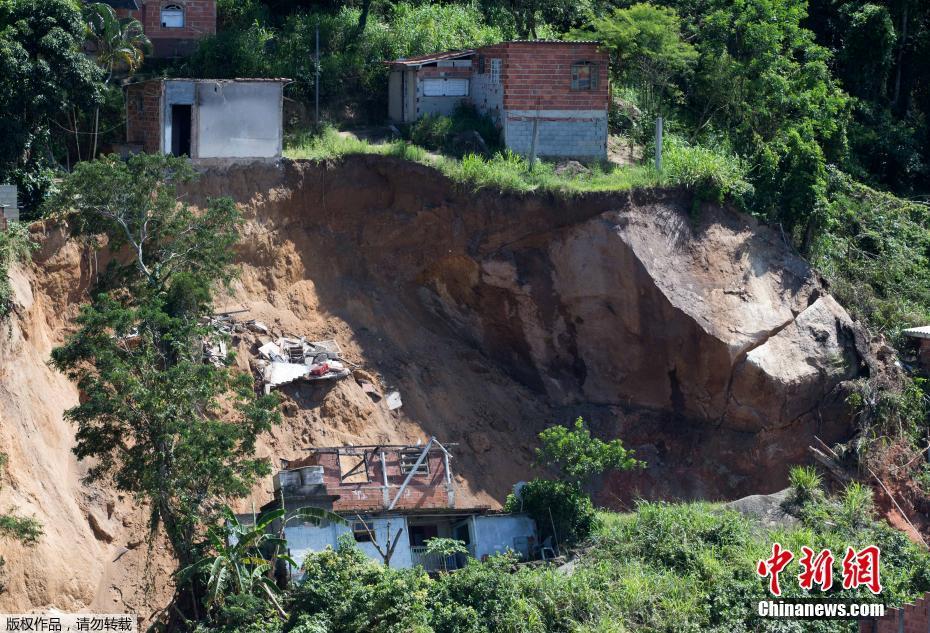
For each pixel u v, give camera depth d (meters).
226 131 84.94
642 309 88.44
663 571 69.56
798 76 105.88
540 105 97.19
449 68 101.75
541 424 88.31
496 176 88.81
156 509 63.03
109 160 69.75
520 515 73.62
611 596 66.31
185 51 103.75
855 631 65.88
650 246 88.69
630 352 89.38
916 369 92.75
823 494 80.25
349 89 105.62
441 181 89.19
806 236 94.62
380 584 60.97
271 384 78.81
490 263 88.69
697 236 90.50
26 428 66.56
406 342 87.88
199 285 67.44
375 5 116.19
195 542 64.81
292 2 114.62
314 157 88.00
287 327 83.31
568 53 97.50
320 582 61.16
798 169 93.62
